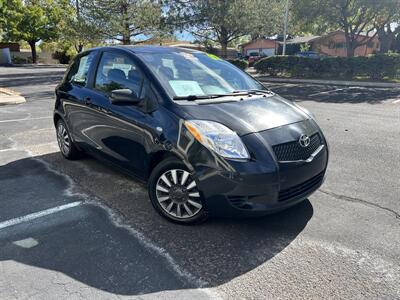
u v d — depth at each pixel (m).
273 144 3.07
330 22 22.77
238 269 2.71
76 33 25.31
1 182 4.37
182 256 2.88
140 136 3.54
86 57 4.80
